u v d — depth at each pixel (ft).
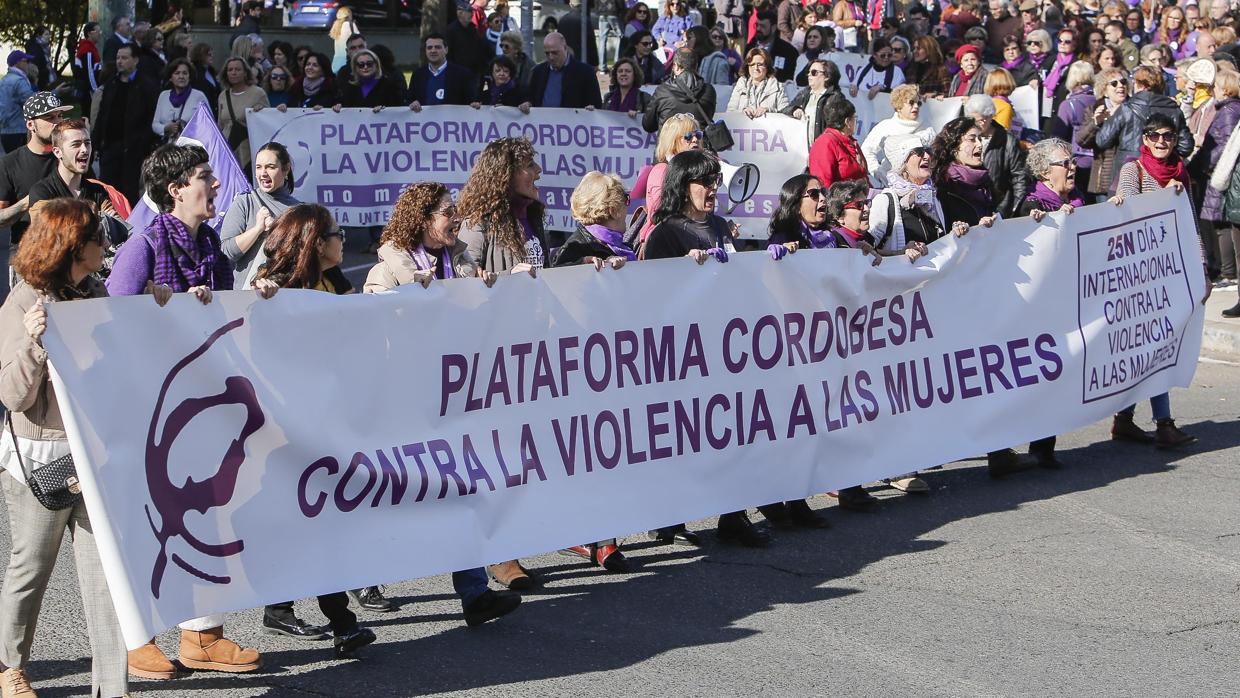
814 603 19.71
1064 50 52.39
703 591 20.29
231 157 31.30
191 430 15.88
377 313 17.53
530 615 19.36
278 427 16.65
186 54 55.42
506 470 18.99
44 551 15.52
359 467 17.44
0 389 14.69
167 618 15.53
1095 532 22.85
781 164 43.24
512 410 19.10
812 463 22.58
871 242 25.62
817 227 23.81
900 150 35.32
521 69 52.95
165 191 17.98
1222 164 38.17
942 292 24.17
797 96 45.11
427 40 47.65
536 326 19.24
